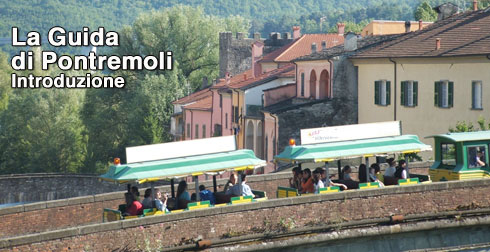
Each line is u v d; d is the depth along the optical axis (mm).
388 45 109750
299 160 56531
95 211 62250
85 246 45500
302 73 124562
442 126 97062
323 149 57469
